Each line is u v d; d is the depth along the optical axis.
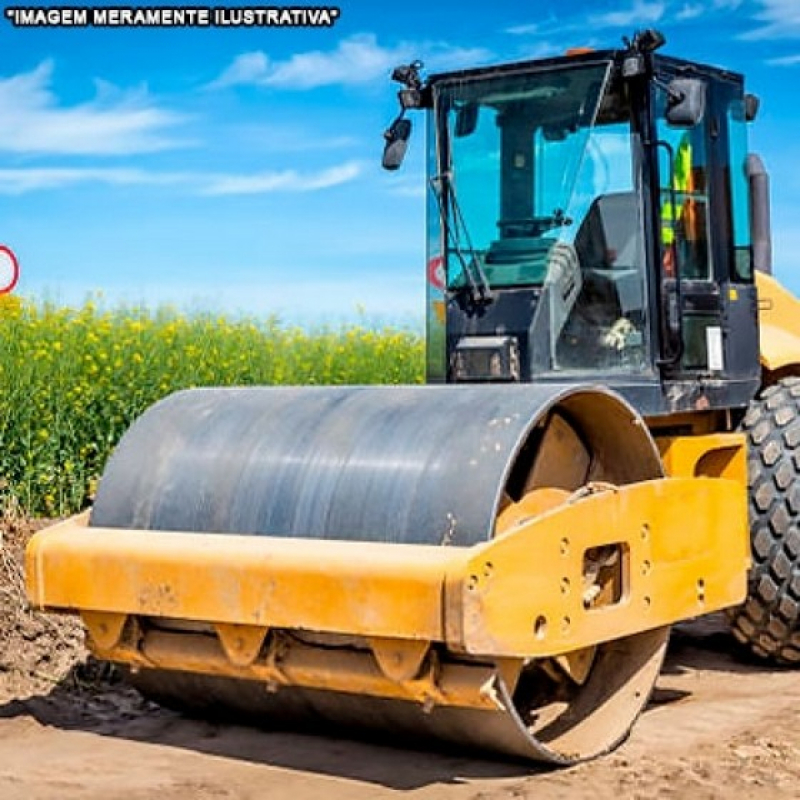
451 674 4.93
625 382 6.50
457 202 6.75
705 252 7.02
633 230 6.53
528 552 4.89
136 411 10.12
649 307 6.54
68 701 6.43
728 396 7.06
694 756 5.66
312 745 5.77
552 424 5.68
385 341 13.72
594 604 5.36
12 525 8.75
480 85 6.75
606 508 5.28
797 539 6.94
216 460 5.63
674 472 6.68
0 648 6.80
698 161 7.01
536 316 6.45
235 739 5.88
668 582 5.65
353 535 5.14
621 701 5.86
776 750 5.73
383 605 4.77
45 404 9.76
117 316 11.91
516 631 4.83
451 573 4.67
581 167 6.55
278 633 5.19
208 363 11.40
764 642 7.16
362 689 5.07
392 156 6.90
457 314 6.66
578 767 5.46
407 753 5.64
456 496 5.01
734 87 7.32
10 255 11.18
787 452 7.01
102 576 5.36
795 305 8.11
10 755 5.63
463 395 5.43
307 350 13.34
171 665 5.48
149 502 5.66
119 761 5.55
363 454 5.30
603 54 6.52
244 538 5.24
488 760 5.53
